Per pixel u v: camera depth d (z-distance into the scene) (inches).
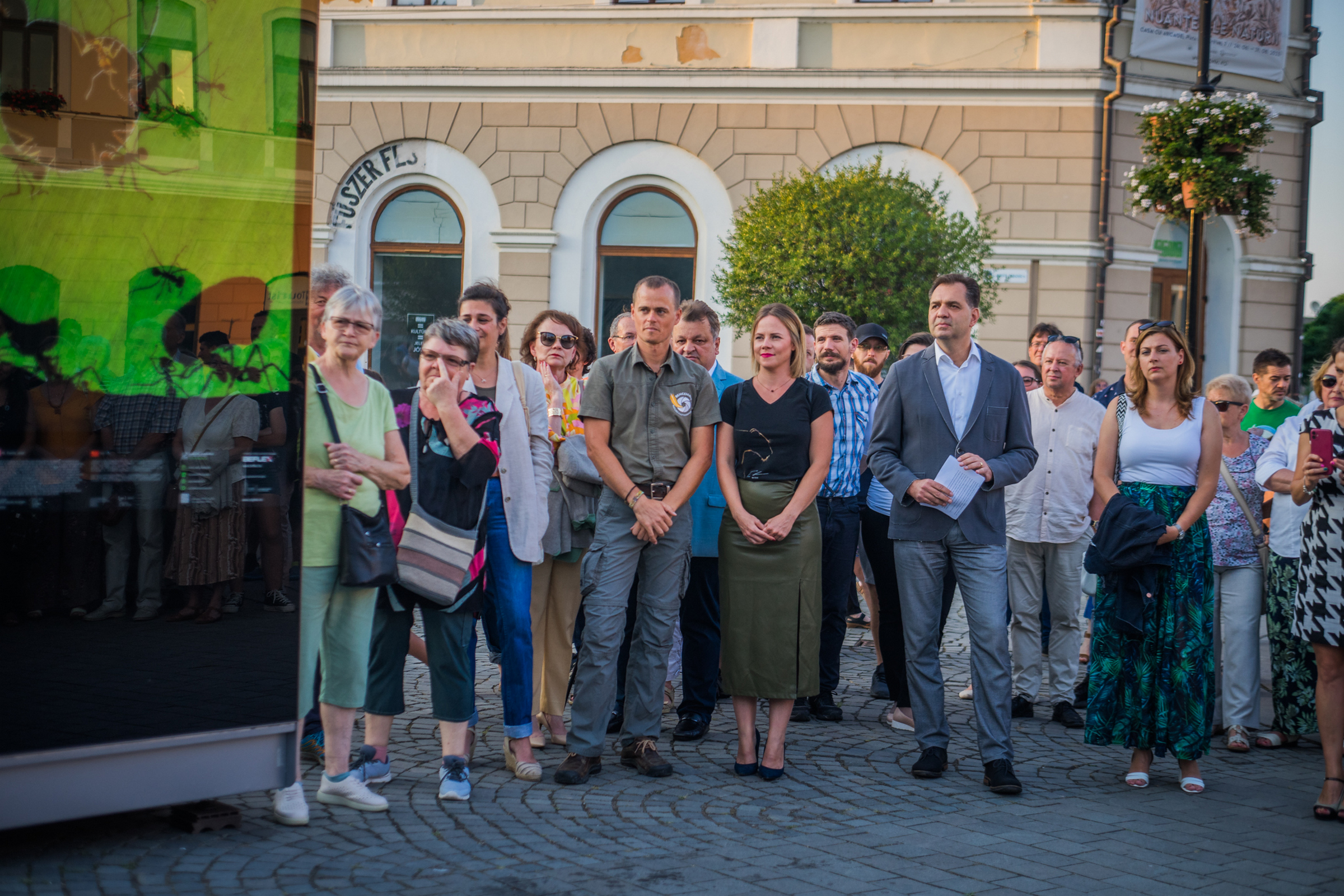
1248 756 206.7
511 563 175.9
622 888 129.6
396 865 133.9
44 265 129.4
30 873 124.8
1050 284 575.8
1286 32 600.4
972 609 181.9
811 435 185.5
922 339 273.0
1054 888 134.3
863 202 471.2
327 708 154.5
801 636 179.8
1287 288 621.3
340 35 618.5
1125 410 191.0
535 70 598.2
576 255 606.5
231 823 144.3
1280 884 138.3
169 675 135.3
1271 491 208.8
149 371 134.3
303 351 144.3
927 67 579.8
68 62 130.9
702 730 207.5
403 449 156.4
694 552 205.0
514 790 168.1
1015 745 207.6
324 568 149.0
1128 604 178.2
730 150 589.3
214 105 139.5
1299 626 175.6
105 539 131.3
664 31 595.2
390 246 625.6
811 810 163.5
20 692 125.7
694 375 184.9
